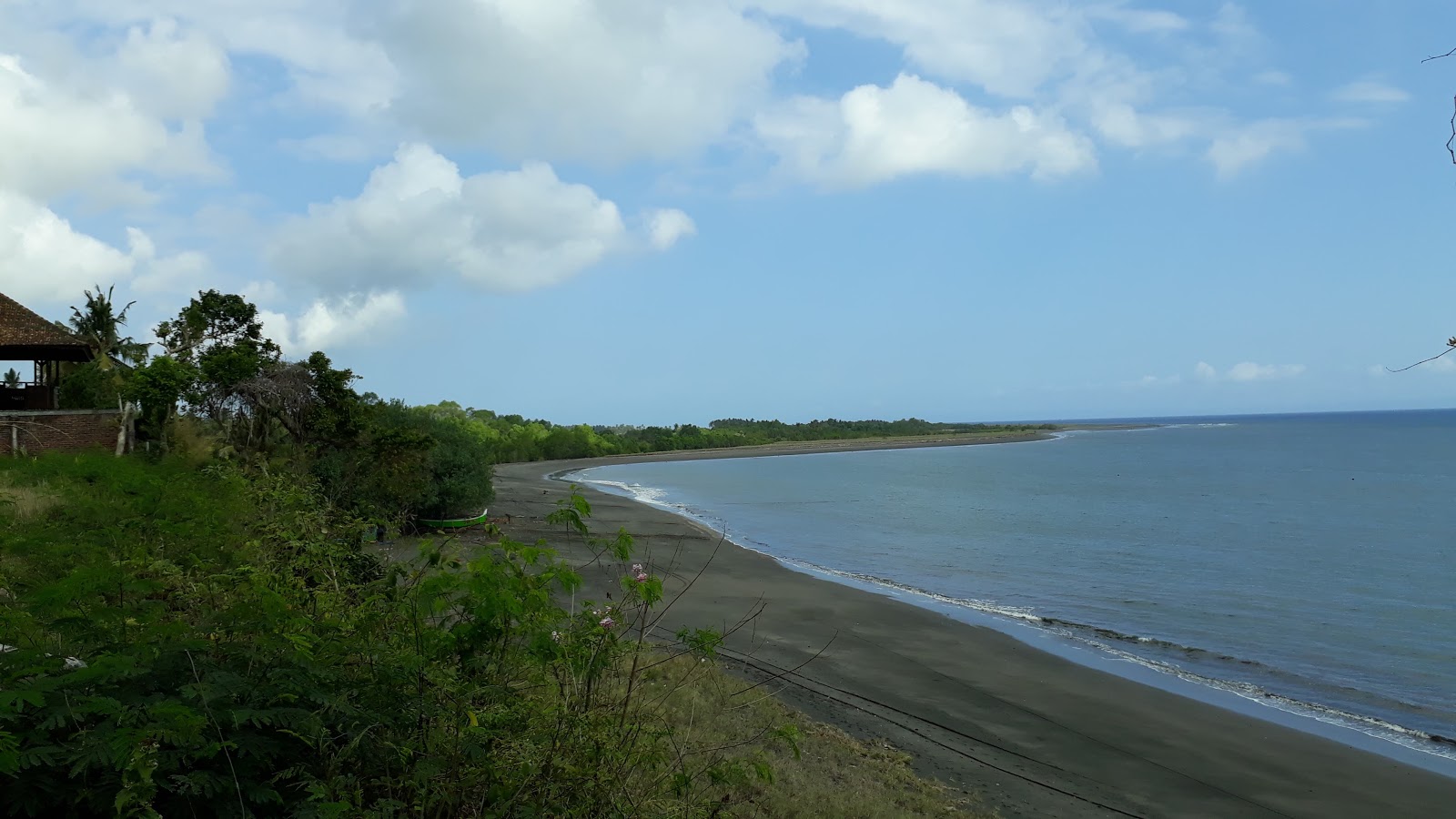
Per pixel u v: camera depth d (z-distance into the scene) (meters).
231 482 7.12
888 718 12.38
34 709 3.03
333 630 4.17
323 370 22.75
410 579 4.63
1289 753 12.11
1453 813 10.24
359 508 7.64
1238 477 75.19
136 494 6.99
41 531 5.26
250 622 3.72
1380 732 13.22
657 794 4.48
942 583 26.11
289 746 3.48
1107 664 16.67
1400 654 18.03
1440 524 41.56
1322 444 140.00
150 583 3.98
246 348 23.22
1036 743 12.02
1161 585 25.95
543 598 4.24
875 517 45.81
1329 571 28.72
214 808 3.05
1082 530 40.16
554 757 3.99
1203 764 11.55
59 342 24.34
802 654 15.84
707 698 9.55
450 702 3.94
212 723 3.16
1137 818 9.67
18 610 3.50
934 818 8.40
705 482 72.38
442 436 29.84
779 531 39.50
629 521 37.28
